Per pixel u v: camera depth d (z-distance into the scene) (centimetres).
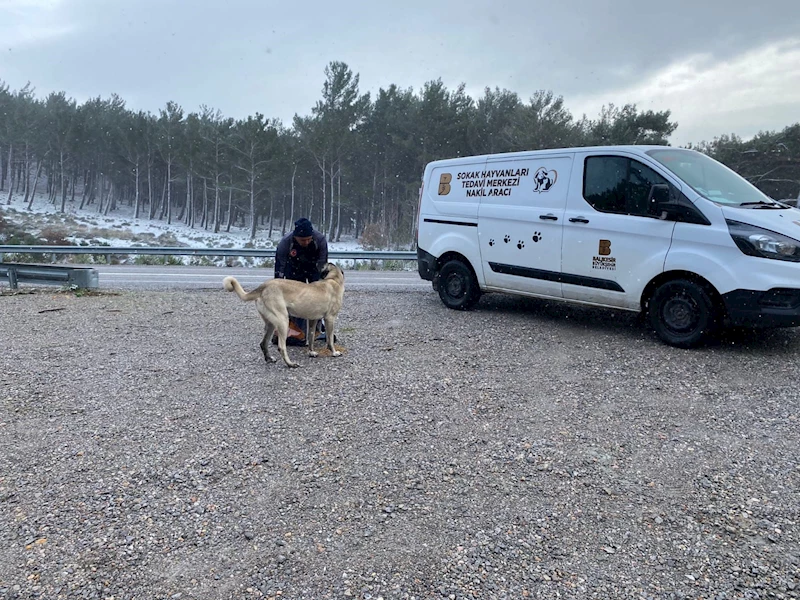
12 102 6400
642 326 734
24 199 6975
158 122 6197
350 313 883
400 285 1238
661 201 623
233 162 5334
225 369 601
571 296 731
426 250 897
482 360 611
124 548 301
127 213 7125
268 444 419
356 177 5409
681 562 286
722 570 279
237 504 342
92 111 6519
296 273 705
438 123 4288
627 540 304
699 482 358
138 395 522
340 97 4744
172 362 626
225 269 1698
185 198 7725
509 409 477
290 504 342
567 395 505
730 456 389
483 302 935
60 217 5712
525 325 760
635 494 346
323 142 4656
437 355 635
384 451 406
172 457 400
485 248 812
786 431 423
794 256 551
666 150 680
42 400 509
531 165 758
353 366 604
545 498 344
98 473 378
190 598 265
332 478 371
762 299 566
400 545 302
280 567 286
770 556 288
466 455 399
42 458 399
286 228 6631
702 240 602
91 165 6912
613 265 675
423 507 337
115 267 1766
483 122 4322
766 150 2983
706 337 625
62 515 331
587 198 699
